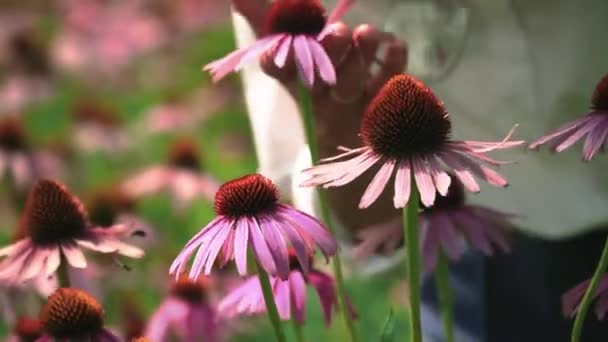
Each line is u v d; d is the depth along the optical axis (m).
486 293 1.14
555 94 1.04
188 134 2.43
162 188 1.94
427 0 1.05
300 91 0.90
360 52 0.93
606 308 0.85
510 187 1.06
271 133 1.14
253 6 0.96
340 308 0.92
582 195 1.06
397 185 0.80
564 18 1.03
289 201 1.13
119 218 1.71
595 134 0.83
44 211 0.95
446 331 0.92
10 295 1.24
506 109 1.05
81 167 2.14
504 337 1.14
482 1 1.04
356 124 0.97
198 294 1.27
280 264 0.80
